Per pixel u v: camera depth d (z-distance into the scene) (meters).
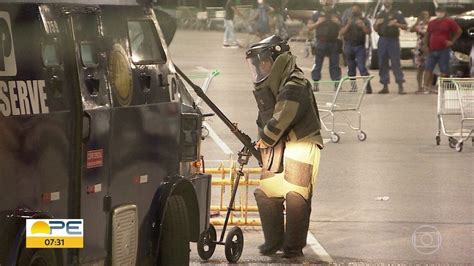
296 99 28.94
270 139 29.02
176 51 116.69
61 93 20.98
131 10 24.05
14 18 19.86
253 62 29.45
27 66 20.03
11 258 19.30
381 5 93.00
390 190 41.06
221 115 28.94
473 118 51.84
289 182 29.36
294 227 29.53
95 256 22.06
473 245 31.94
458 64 79.62
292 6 125.38
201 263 29.19
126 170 23.22
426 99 74.75
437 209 37.50
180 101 25.69
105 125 22.30
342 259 29.92
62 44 21.20
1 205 19.11
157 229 24.42
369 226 34.66
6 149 19.28
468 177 44.28
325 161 48.16
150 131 24.22
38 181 20.20
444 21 77.81
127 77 23.34
